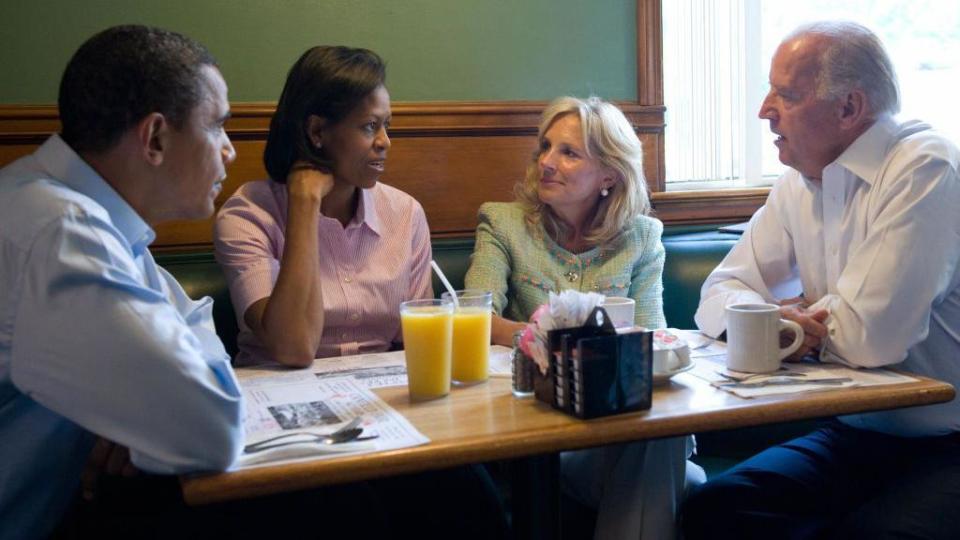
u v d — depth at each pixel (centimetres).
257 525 126
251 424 113
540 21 242
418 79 233
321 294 160
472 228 239
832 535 151
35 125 204
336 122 172
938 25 295
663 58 258
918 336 140
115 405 98
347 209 183
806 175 168
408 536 154
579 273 196
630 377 114
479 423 112
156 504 128
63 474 123
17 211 104
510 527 158
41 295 100
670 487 151
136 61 111
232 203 177
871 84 154
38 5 204
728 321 138
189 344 102
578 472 162
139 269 125
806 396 121
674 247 230
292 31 221
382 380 138
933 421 153
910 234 141
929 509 138
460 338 132
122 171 115
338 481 99
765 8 283
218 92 118
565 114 196
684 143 275
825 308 145
